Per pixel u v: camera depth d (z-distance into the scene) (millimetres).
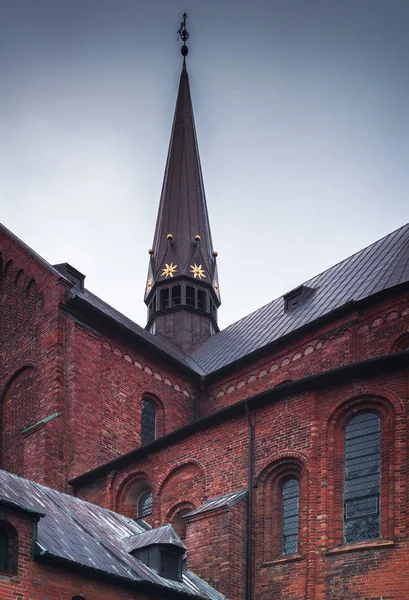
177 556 26078
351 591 25047
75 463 33594
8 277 40125
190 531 28578
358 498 26547
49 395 35000
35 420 35438
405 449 25812
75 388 34875
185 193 53594
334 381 28000
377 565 24875
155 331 48938
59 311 36375
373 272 38656
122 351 38000
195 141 56969
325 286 41656
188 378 41094
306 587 25906
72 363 35312
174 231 52031
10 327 38875
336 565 25672
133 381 38062
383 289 34750
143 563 25438
